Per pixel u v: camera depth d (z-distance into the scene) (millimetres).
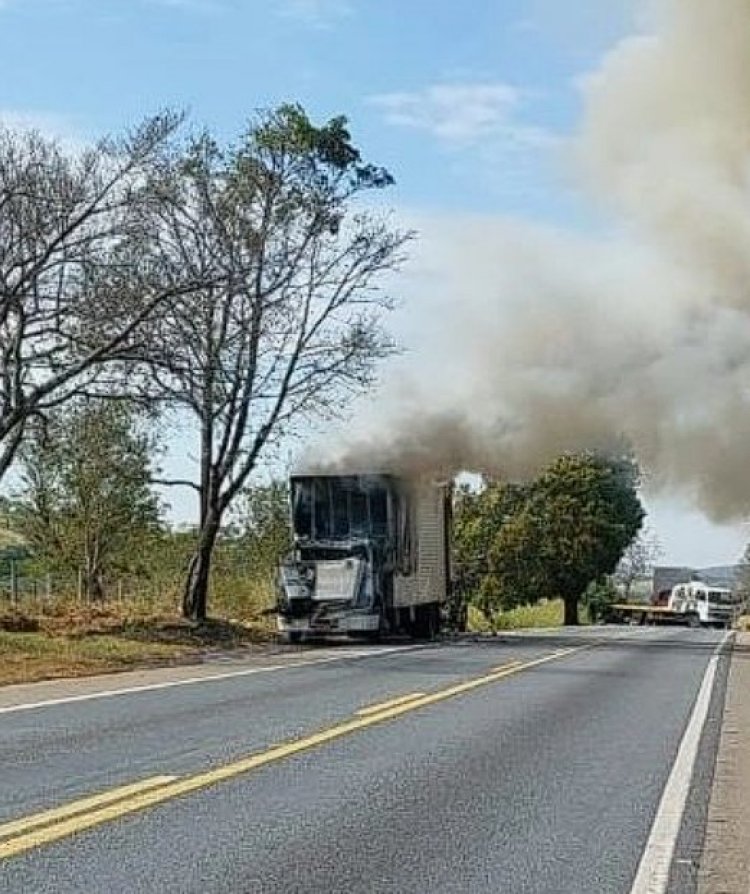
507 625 68000
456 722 17469
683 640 43406
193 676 24875
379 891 8539
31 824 10195
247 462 39719
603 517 74688
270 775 12797
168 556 50656
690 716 18891
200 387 35500
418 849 9797
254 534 50812
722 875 9359
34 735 15391
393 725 16984
